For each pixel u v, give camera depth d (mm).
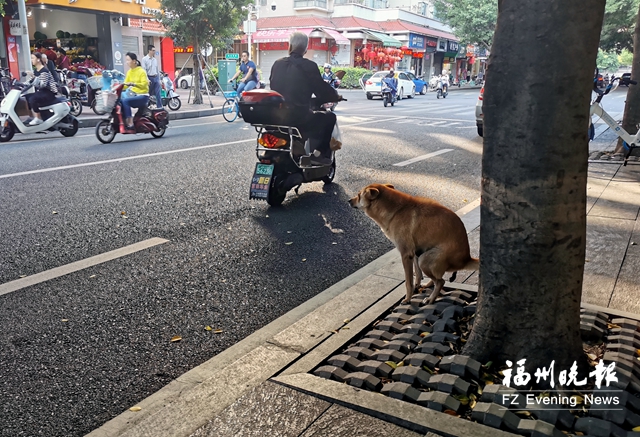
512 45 2359
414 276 4254
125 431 2408
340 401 2475
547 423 2244
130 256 4809
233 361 3082
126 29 26859
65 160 8984
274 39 37750
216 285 4238
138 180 7648
